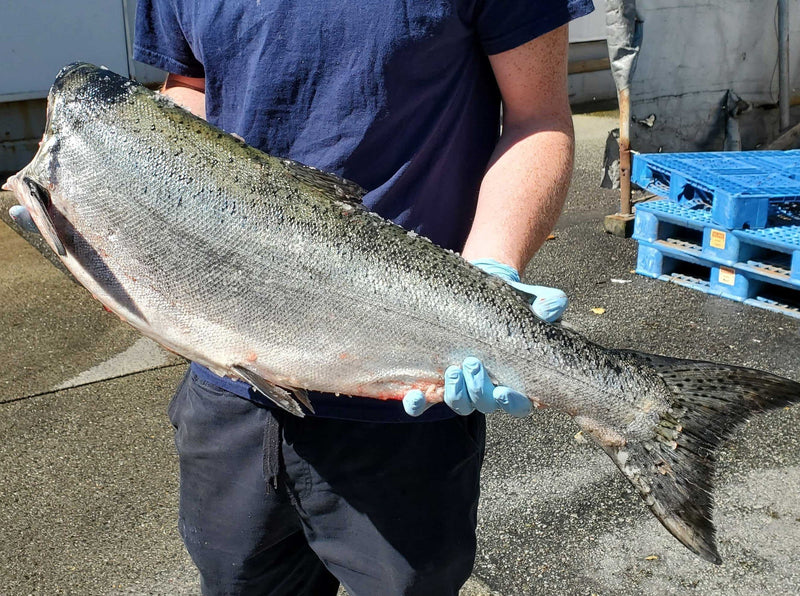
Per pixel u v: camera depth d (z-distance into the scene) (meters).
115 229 0.78
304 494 0.90
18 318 2.34
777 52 3.51
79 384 2.01
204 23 0.87
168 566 1.43
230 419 0.91
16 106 3.63
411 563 0.89
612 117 4.71
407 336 0.77
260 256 0.77
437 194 0.88
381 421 0.86
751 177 2.55
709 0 3.29
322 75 0.83
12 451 1.74
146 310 0.80
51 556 1.45
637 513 1.54
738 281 2.40
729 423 0.80
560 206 0.88
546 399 0.79
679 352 2.14
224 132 0.80
